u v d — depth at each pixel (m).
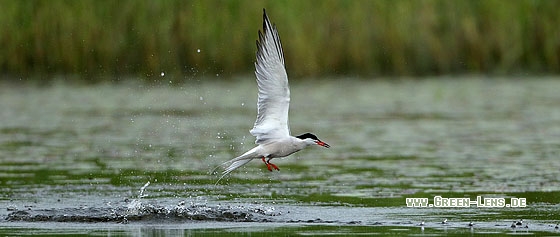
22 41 25.30
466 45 27.34
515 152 15.63
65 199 11.88
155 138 17.64
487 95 23.67
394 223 10.38
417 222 10.42
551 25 27.47
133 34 25.52
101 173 14.00
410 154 15.65
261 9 25.95
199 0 25.73
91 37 25.41
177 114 20.81
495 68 27.47
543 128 18.34
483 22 27.47
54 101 22.98
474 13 27.41
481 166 14.33
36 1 25.25
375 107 21.84
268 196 12.20
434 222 10.41
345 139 17.38
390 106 21.98
